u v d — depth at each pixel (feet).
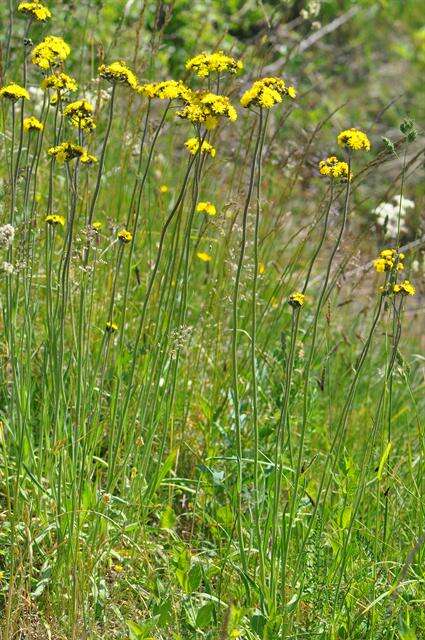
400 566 13.20
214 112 11.40
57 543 12.55
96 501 12.92
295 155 20.20
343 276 18.26
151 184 20.38
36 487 13.29
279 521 13.57
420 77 41.86
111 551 12.96
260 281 18.85
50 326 13.47
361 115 38.50
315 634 11.93
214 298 17.02
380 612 12.58
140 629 11.23
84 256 13.78
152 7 30.42
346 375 19.22
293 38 33.83
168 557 13.41
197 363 16.01
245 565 12.11
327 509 13.71
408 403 19.74
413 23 44.93
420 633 12.59
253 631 11.66
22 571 11.64
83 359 13.65
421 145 36.40
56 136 13.47
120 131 21.02
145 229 18.08
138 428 14.58
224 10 35.35
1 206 15.37
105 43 24.62
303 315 20.29
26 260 13.41
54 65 13.02
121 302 17.46
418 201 21.04
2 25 24.25
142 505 13.71
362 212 30.27
